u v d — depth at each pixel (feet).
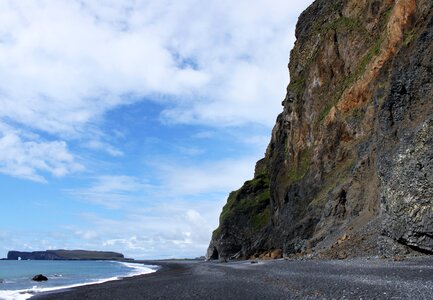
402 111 112.47
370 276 65.31
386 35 178.81
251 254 305.53
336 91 219.41
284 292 59.62
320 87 237.86
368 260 95.61
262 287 69.46
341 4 254.88
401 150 97.45
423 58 112.78
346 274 73.00
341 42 225.76
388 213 99.45
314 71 245.24
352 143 189.37
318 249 154.20
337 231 153.58
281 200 263.49
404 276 61.26
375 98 148.25
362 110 187.93
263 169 420.36
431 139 91.09
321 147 210.79
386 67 172.45
